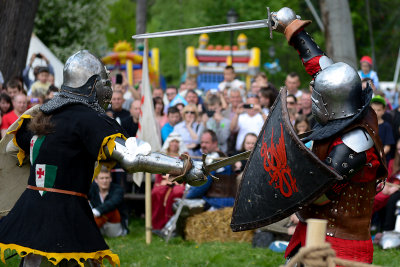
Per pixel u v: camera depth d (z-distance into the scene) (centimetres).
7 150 593
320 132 487
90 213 540
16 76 1229
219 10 3328
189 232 998
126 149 521
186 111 1161
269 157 490
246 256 875
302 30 545
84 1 3064
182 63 4438
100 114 535
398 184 1008
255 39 2628
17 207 531
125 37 3388
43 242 504
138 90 1620
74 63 550
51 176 525
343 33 1892
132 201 1225
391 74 3444
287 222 930
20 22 1347
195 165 541
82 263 508
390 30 3544
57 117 535
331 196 486
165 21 4438
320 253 363
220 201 1024
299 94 1323
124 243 991
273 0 1739
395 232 944
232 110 1248
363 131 477
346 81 481
